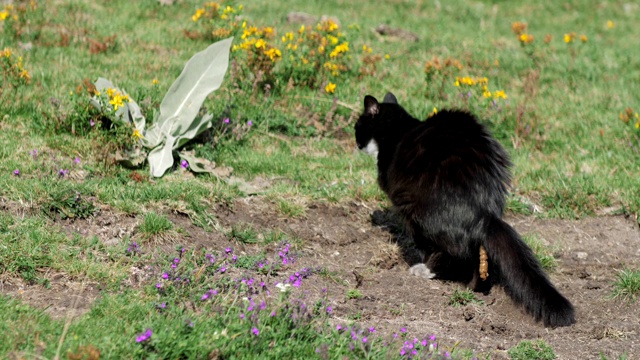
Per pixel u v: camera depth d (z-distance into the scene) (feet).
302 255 27.43
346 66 47.65
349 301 24.64
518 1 83.15
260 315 20.59
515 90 49.78
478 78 46.42
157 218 26.18
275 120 38.81
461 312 24.79
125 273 23.29
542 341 22.70
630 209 33.71
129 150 31.55
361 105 41.68
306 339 20.04
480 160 24.68
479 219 24.17
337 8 68.28
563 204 34.19
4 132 32.09
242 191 30.76
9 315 19.35
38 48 45.03
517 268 23.57
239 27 47.44
